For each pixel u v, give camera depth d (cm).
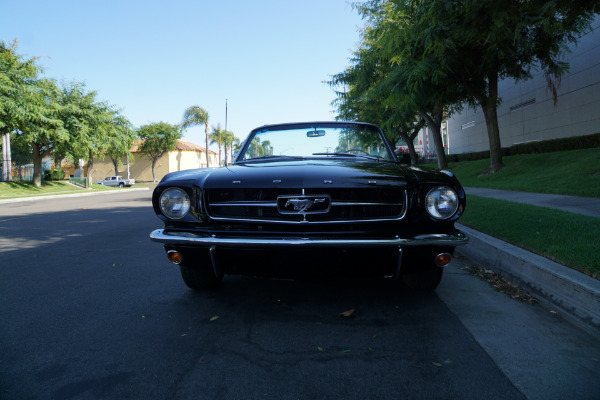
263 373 218
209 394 198
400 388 202
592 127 1678
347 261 266
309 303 326
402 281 381
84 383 210
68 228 801
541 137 2044
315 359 232
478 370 219
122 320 298
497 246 427
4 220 975
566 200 799
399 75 1416
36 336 272
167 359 236
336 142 414
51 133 2709
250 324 285
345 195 273
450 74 1375
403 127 2519
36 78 2572
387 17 1201
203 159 6031
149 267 462
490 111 1564
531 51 1272
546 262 353
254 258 273
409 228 272
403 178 274
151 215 1039
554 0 576
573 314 291
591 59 1667
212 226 282
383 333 267
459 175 1791
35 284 398
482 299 333
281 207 273
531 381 208
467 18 598
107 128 3506
